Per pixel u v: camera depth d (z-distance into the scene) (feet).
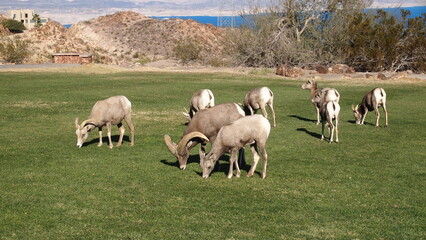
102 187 44.88
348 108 103.30
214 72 184.14
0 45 248.93
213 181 47.11
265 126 46.26
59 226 35.58
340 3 237.04
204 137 47.96
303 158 57.67
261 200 41.86
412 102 112.57
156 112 92.22
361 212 39.45
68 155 57.16
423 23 230.07
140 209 39.24
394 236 34.58
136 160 55.36
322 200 42.24
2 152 58.03
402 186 46.91
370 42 219.41
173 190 44.24
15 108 92.58
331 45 226.99
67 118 83.35
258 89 74.18
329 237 34.17
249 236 34.06
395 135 73.26
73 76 156.56
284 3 238.68
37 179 47.21
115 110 60.23
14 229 34.88
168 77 159.84
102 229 35.06
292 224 36.52
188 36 435.12
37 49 304.91
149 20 471.62
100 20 480.23
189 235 34.12
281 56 225.35
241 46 237.66
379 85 147.84
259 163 54.90
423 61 213.66
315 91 81.25
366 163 55.72
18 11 589.32
